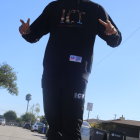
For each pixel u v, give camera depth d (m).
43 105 2.69
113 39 2.93
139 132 49.06
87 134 15.42
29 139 22.69
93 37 2.86
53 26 2.92
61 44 2.77
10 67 60.94
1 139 19.09
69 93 2.59
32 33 3.12
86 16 2.88
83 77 2.68
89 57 2.79
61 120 2.60
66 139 2.57
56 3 3.00
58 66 2.69
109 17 3.07
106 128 47.62
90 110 25.48
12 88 60.94
